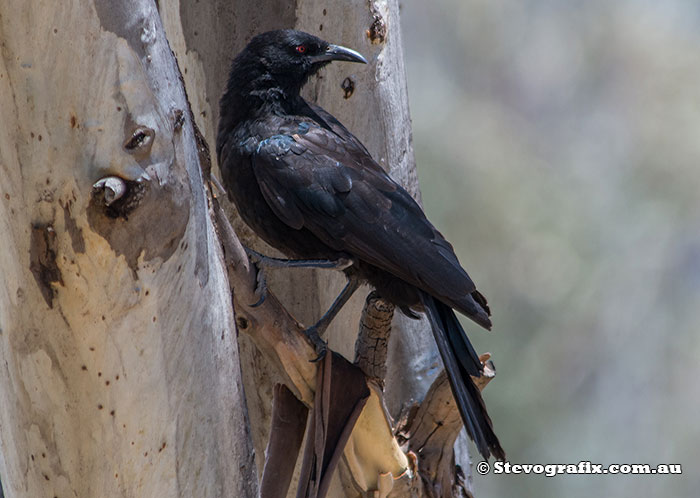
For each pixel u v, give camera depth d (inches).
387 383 437.7
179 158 251.0
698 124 1195.3
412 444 400.8
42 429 259.3
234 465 282.4
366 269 384.5
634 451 1156.5
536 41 1278.3
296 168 374.9
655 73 1252.5
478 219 1068.5
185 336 262.5
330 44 397.1
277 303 329.4
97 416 256.1
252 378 417.4
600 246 1128.2
